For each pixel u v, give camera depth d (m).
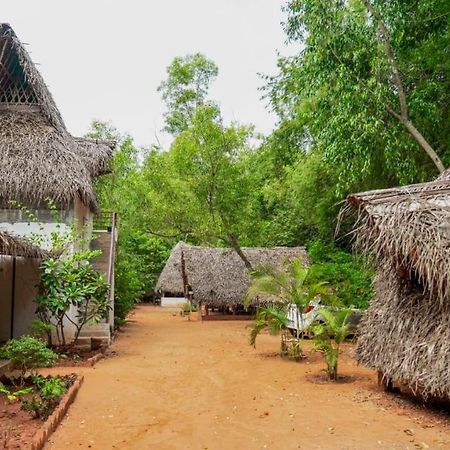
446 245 5.48
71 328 11.97
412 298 6.54
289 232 25.31
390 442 4.99
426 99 10.29
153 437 5.22
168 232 20.88
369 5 9.64
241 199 19.56
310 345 11.69
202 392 7.29
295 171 18.58
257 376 8.50
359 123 9.66
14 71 13.60
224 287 21.44
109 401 6.73
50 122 13.23
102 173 15.97
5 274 11.86
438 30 9.96
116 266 17.62
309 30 10.31
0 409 6.25
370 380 8.07
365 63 9.88
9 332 11.73
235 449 4.84
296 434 5.29
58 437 5.21
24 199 12.05
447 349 5.50
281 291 11.34
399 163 10.41
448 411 6.14
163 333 15.85
